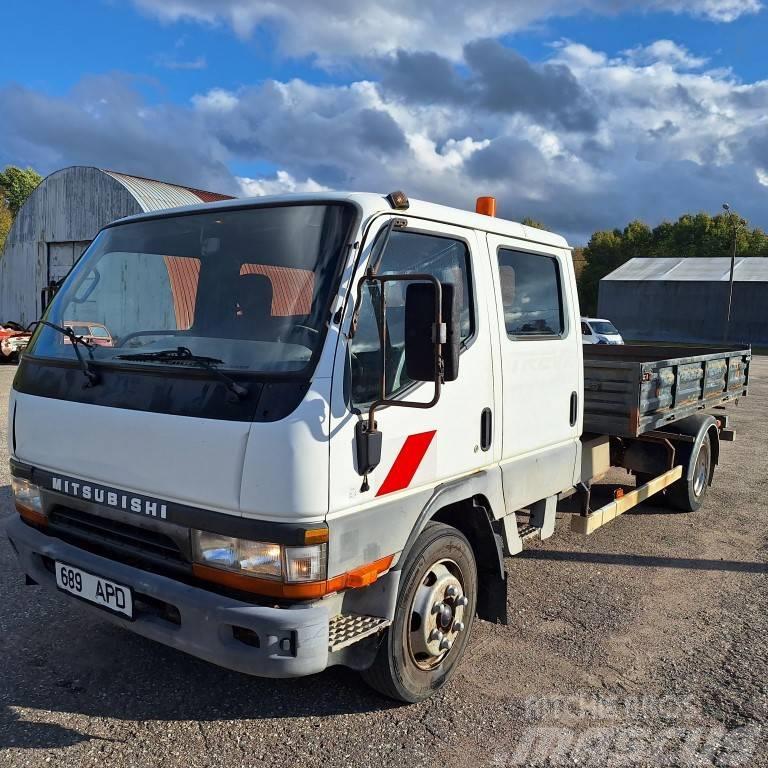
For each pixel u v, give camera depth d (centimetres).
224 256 327
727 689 385
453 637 367
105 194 2214
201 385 292
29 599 459
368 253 302
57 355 357
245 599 282
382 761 313
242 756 313
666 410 612
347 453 285
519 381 412
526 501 425
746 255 6650
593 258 7088
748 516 723
